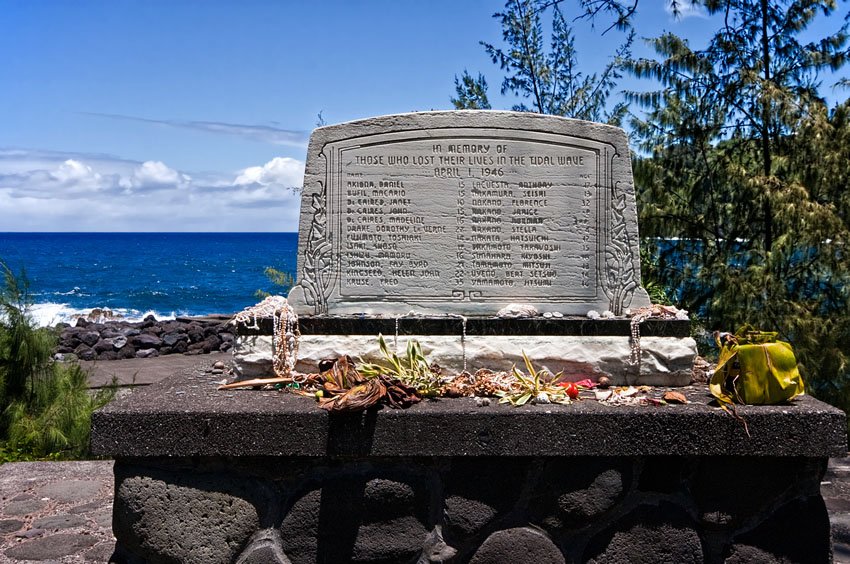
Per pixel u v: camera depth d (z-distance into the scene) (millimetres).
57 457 6609
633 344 3947
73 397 6945
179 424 3322
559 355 3941
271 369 3965
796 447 3346
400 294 4176
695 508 3441
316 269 4180
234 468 3408
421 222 4168
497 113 4176
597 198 4188
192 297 39844
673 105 9031
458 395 3609
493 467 3400
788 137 8586
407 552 3400
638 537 3420
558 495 3400
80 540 4504
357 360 3943
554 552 3410
